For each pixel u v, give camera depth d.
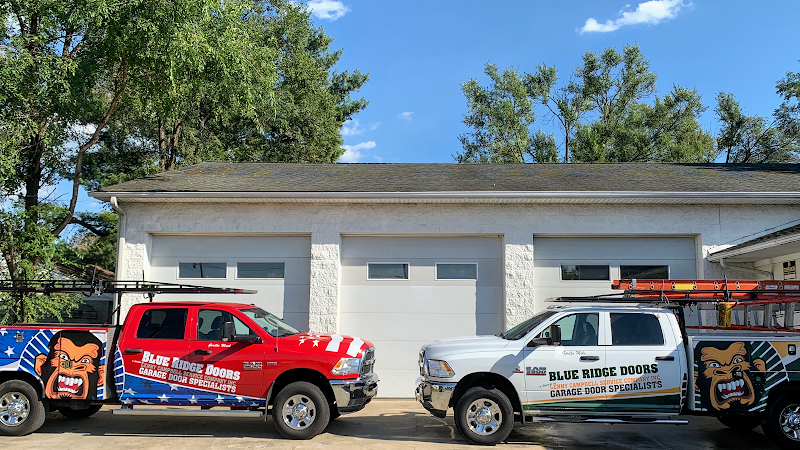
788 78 32.97
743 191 11.52
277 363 8.43
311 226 12.16
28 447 7.86
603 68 40.69
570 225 12.00
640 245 12.17
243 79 14.68
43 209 14.23
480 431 8.08
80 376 8.54
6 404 8.60
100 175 27.19
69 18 12.72
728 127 37.00
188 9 12.58
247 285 12.27
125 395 8.47
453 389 8.15
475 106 40.53
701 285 8.74
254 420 9.80
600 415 8.02
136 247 12.14
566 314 8.39
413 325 12.08
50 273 14.44
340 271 12.19
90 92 14.59
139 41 12.63
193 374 8.48
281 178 13.51
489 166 15.87
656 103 38.22
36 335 8.64
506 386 8.27
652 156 37.38
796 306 9.99
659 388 7.97
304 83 31.05
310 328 11.85
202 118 27.45
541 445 8.25
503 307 12.02
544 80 41.38
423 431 8.90
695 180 13.00
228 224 12.20
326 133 31.80
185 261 12.37
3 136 12.49
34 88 13.03
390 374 11.95
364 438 8.42
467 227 12.08
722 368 7.93
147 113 19.00
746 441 8.62
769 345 7.91
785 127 34.53
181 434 8.70
